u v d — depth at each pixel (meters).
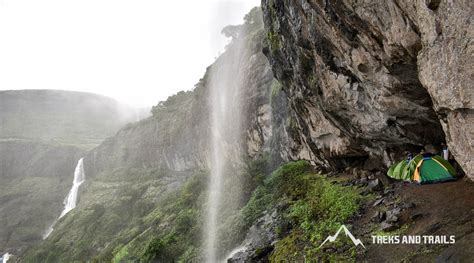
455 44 3.38
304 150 16.45
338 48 6.93
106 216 42.59
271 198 14.72
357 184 9.56
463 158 3.81
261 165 22.09
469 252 4.04
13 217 66.50
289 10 8.66
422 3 3.71
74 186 70.81
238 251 11.80
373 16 5.10
